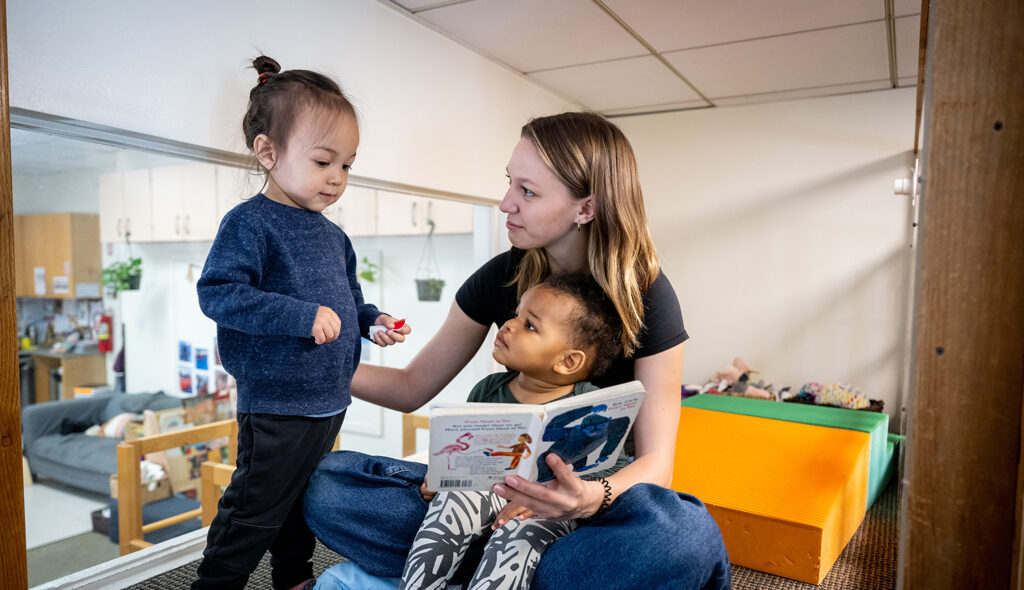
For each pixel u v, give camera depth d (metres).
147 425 3.71
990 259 0.70
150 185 4.11
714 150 3.76
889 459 2.82
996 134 0.69
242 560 1.07
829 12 2.37
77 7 1.48
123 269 4.39
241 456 1.10
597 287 1.12
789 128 3.57
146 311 4.62
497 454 0.85
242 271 1.08
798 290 3.55
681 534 0.90
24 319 4.66
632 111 3.89
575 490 0.87
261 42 1.92
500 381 1.18
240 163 1.94
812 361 3.53
